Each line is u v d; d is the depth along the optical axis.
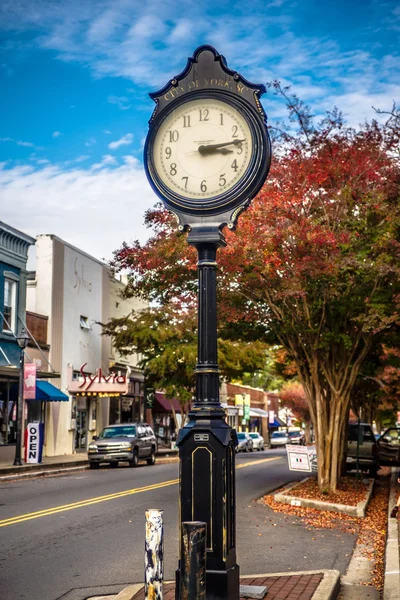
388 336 19.61
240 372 38.72
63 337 34.56
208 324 6.48
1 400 28.20
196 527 4.95
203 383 6.38
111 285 42.34
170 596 7.07
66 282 35.16
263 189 14.87
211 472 6.10
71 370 34.81
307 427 77.00
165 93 6.93
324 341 16.59
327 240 14.41
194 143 6.81
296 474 24.95
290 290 14.87
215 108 6.82
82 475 23.56
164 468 27.48
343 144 15.20
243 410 68.94
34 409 31.81
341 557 10.15
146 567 5.16
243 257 14.86
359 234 15.69
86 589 8.00
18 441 24.94
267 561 9.71
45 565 9.15
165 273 17.62
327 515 14.42
